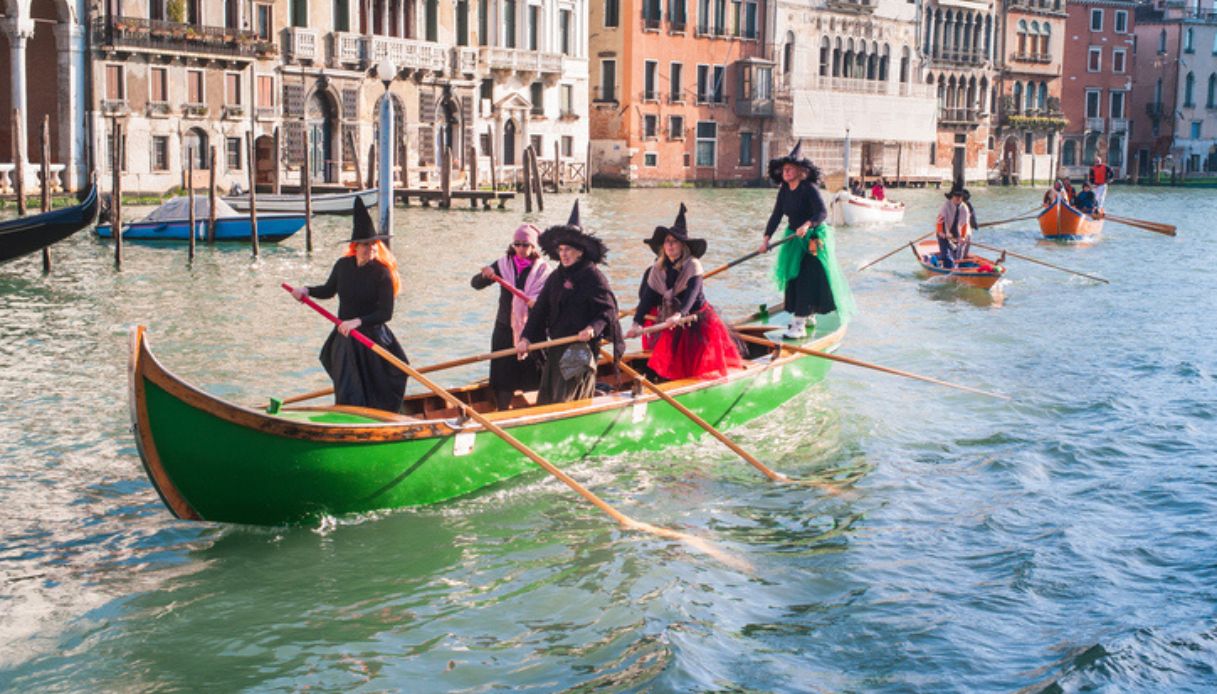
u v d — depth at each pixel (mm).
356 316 9188
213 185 27938
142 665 6574
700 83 60781
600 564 7961
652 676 6387
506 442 9156
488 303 19031
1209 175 84125
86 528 8469
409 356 14609
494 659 6660
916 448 10836
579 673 6480
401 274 22578
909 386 13250
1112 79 81000
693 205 45781
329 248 28438
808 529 8719
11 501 8977
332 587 7578
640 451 10352
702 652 6691
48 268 22047
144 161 38312
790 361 12047
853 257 27953
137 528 8477
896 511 9117
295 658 6672
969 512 9086
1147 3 84062
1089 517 8961
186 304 18969
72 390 12539
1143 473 10062
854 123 65562
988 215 45969
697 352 10969
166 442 7848
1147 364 14578
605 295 9625
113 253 25969
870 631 7012
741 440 11039
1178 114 83625
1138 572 7879
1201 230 38844
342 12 45031
